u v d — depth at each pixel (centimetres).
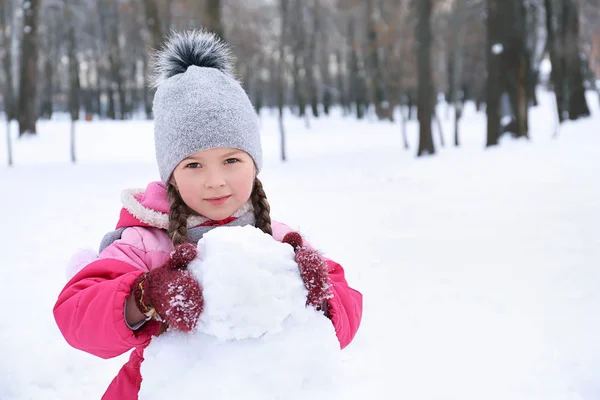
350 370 296
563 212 651
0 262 543
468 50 2606
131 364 153
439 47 2505
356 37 3475
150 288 117
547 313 363
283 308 113
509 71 1416
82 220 762
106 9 3275
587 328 336
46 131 2273
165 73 166
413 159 1422
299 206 820
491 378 284
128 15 2472
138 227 150
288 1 2700
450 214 693
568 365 293
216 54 167
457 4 1922
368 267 483
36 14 2094
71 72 1708
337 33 3762
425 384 280
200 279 114
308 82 3519
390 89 2956
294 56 3105
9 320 388
